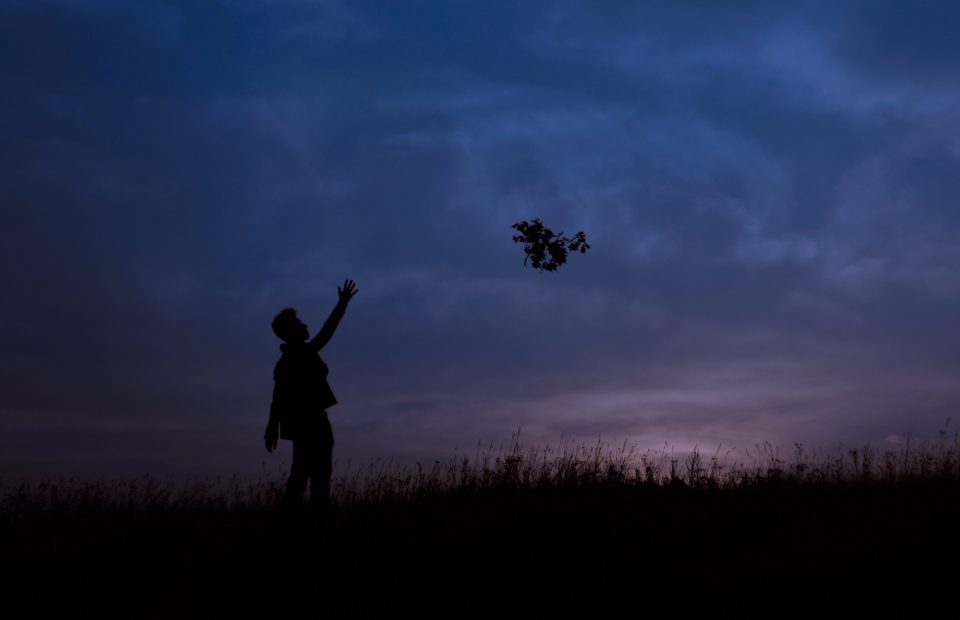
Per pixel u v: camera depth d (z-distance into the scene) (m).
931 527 6.15
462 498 7.57
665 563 5.60
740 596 4.95
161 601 5.16
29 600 5.20
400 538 6.30
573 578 5.37
